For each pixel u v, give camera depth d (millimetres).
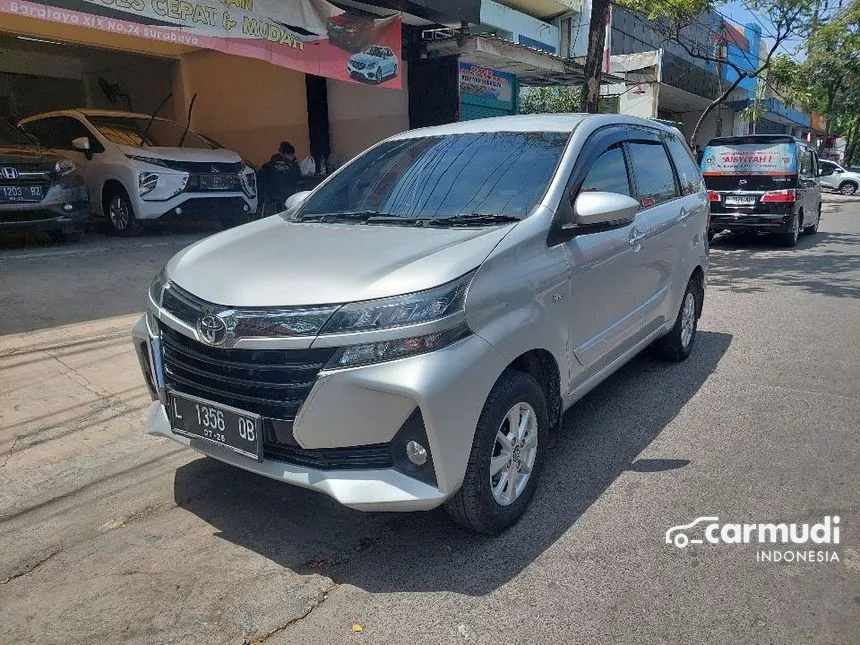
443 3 10500
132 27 7215
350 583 2936
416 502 2791
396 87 10461
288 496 3674
